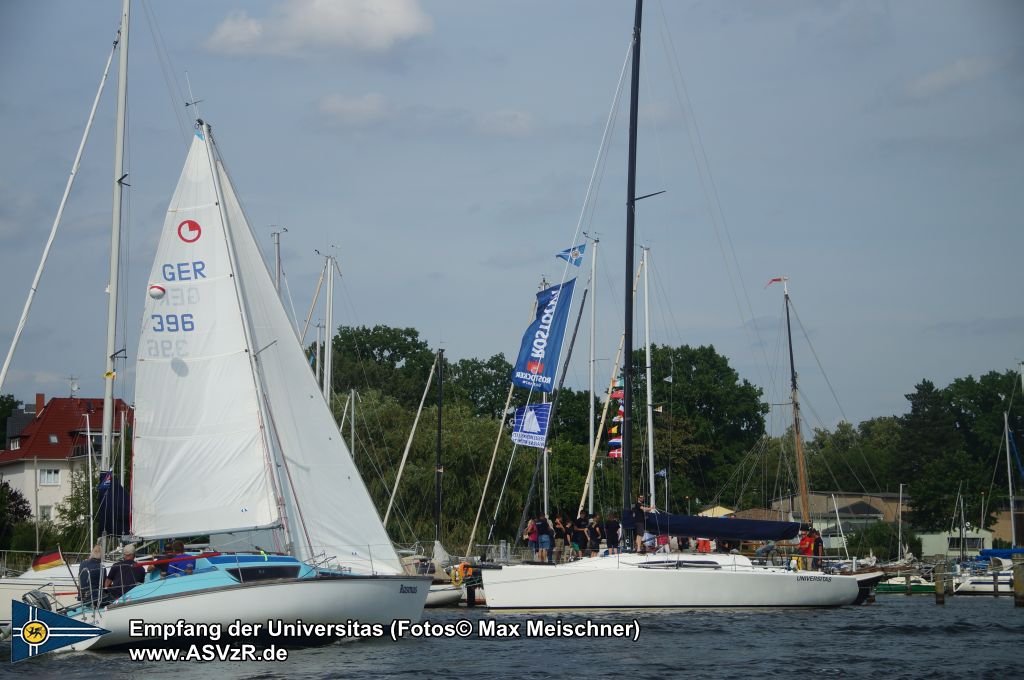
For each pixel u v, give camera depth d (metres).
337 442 61.41
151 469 57.44
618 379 107.00
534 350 95.19
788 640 61.44
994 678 49.31
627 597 73.38
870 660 54.31
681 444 190.62
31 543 117.38
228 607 51.12
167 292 58.38
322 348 166.25
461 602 85.50
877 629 67.50
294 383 61.41
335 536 60.44
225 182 62.38
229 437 57.81
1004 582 123.81
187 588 51.53
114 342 66.81
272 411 60.69
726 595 74.62
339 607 53.00
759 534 75.56
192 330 58.25
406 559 88.00
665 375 199.88
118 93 69.94
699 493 198.25
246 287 61.56
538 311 95.56
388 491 132.50
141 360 57.91
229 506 57.50
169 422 57.72
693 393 198.62
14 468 176.12
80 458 172.50
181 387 58.00
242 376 58.25
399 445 138.38
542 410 95.88
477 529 132.00
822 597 77.00
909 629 67.81
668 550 79.38
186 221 58.56
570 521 88.31
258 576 53.06
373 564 60.78
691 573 74.06
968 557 180.00
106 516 57.31
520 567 73.62
